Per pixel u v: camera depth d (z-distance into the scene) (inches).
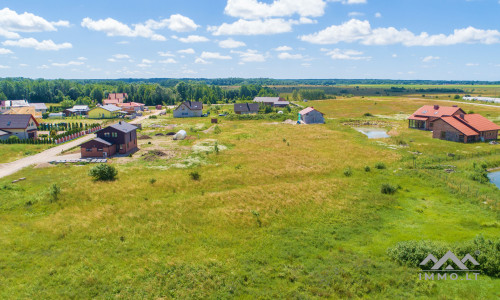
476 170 1924.2
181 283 864.3
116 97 7844.5
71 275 880.9
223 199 1446.9
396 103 6102.4
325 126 3740.2
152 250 1021.2
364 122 4089.6
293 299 808.9
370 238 1122.7
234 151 2380.7
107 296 808.3
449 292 825.5
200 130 3484.3
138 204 1375.5
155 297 806.5
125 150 2317.9
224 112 5447.8
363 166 2020.2
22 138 2755.9
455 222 1245.7
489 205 1401.3
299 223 1238.9
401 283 867.4
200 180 1700.3
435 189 1621.6
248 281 881.5
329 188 1611.7
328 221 1258.6
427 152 2394.2
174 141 2792.8
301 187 1611.7
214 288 850.1
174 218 1248.2
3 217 1209.4
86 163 2016.5
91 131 3316.9
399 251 992.9
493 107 5083.7
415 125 3553.2
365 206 1401.3
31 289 815.7
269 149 2485.2
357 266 938.7
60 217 1230.3
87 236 1096.2
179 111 4881.9
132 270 914.1
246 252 1027.3
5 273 872.3
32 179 1652.3
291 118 4421.8
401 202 1456.7
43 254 976.9
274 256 1007.0
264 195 1501.0
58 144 2635.3
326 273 911.0
